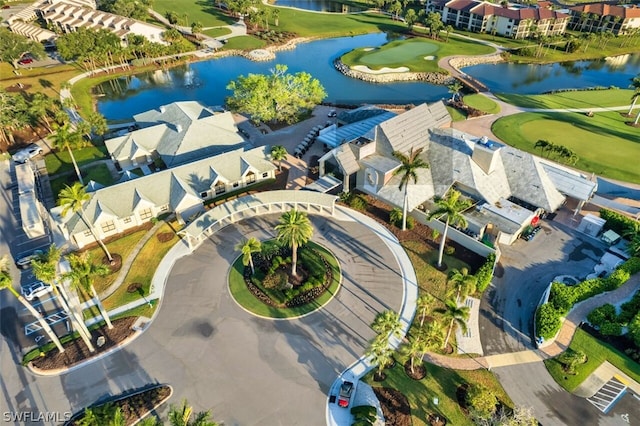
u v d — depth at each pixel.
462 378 47.38
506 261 63.28
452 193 59.34
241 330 52.66
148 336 51.97
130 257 63.81
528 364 48.91
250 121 102.81
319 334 52.22
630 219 67.19
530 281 59.78
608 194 79.31
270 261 62.56
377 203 74.81
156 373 47.78
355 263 62.66
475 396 42.75
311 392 45.84
